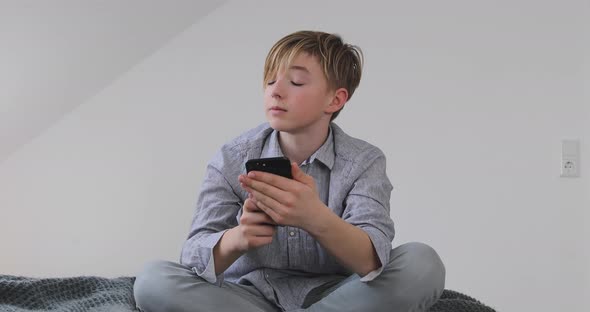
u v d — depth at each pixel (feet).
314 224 3.73
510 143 7.84
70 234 8.40
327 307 4.08
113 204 8.38
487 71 7.92
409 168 7.95
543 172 7.78
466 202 7.86
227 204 4.51
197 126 8.34
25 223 8.43
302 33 4.53
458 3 8.00
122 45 7.97
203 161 8.31
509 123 7.85
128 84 8.39
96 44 7.76
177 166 8.34
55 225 8.40
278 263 4.53
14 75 7.68
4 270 8.39
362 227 4.16
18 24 7.08
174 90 8.38
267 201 3.69
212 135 8.32
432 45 8.01
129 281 5.15
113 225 8.37
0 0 6.75
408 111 7.99
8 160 8.44
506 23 7.92
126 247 8.36
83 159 8.42
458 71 7.96
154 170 8.37
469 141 7.89
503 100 7.87
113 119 8.41
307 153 4.58
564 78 7.81
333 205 4.49
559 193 7.75
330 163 4.58
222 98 8.34
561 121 7.79
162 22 7.99
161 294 4.00
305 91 4.26
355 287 4.04
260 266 4.56
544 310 7.72
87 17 7.36
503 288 7.77
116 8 7.44
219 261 4.03
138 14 7.67
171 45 8.37
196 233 4.44
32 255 8.41
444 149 7.91
